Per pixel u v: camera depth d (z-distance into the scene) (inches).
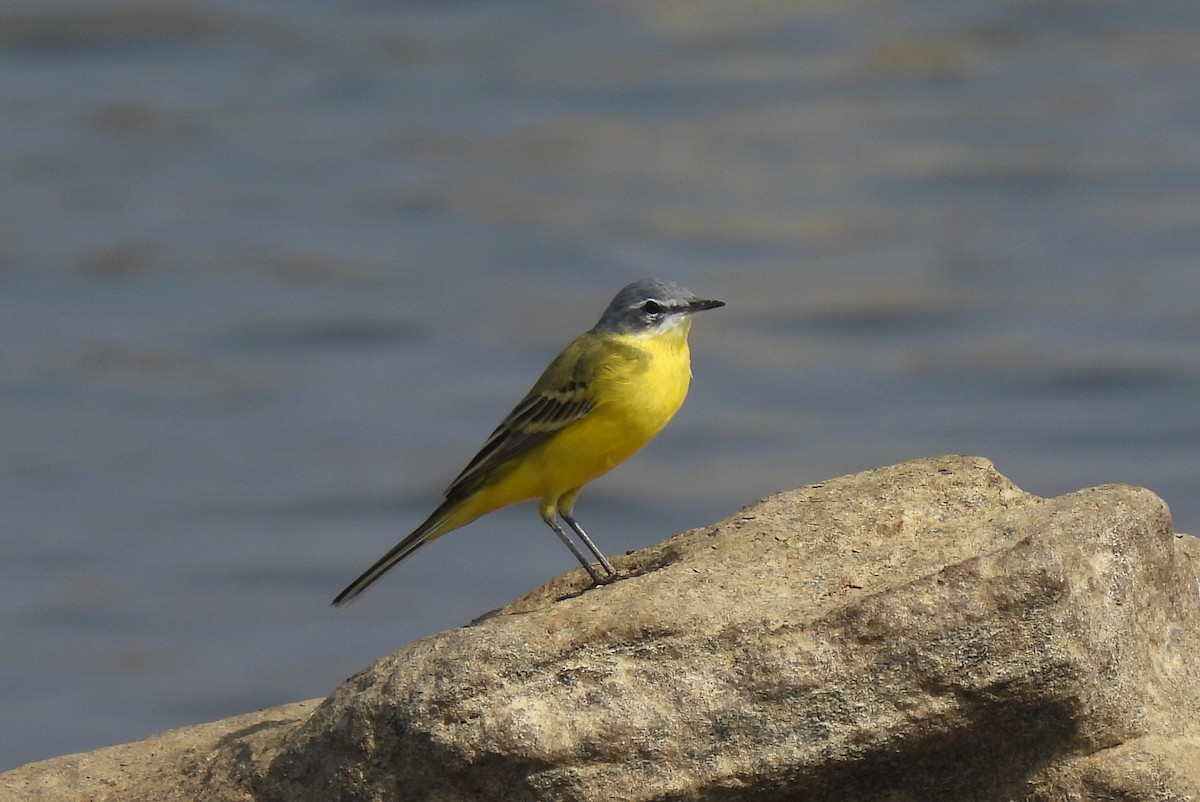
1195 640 599.2
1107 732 555.5
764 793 549.0
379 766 550.9
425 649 556.4
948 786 561.3
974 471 632.4
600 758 539.5
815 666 542.6
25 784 642.8
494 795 544.4
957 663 540.4
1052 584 543.2
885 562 578.6
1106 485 604.7
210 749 633.0
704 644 547.2
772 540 599.2
